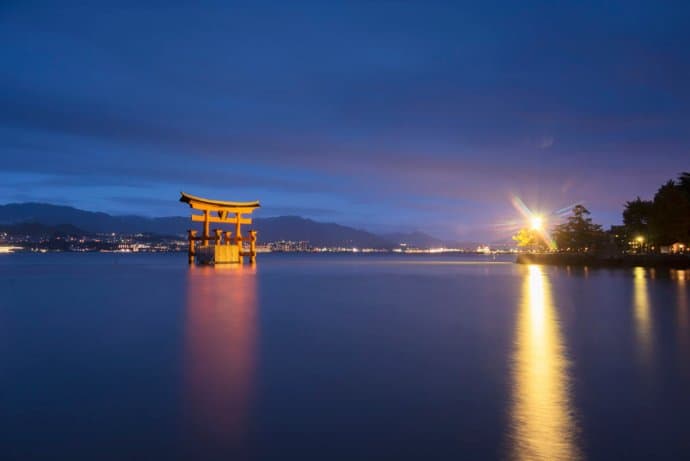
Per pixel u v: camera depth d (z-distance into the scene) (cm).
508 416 815
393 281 4981
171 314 2227
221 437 728
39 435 737
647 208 8075
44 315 2197
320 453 670
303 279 5228
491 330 1745
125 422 791
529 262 11275
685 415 817
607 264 8338
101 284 4338
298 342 1505
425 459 651
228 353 1345
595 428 758
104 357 1295
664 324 1866
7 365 1197
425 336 1622
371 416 819
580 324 1883
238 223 7919
